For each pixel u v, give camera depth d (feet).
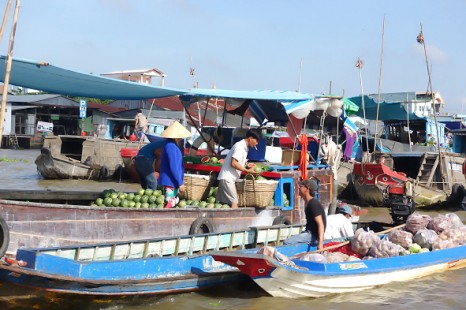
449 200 60.03
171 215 29.99
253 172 33.73
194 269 25.54
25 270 20.67
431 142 75.36
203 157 38.60
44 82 30.63
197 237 28.55
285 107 36.96
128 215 28.19
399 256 27.66
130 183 73.36
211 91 35.29
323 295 25.68
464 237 31.53
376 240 28.30
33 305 23.16
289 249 28.17
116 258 25.16
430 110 94.48
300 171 37.70
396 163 70.23
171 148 31.27
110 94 33.94
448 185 60.23
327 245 29.27
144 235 28.81
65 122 154.51
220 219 32.32
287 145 61.87
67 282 21.50
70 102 147.64
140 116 88.33
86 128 143.43
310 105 38.34
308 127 53.21
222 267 26.91
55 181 71.51
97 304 23.32
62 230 25.88
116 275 22.93
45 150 70.28
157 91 32.81
